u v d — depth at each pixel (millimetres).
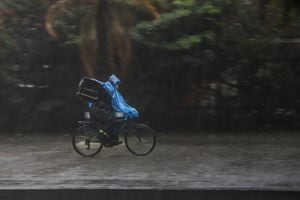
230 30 34938
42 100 37031
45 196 21656
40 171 25062
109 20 33250
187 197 21297
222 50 35281
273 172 24391
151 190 21391
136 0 33406
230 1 34594
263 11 34594
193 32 35125
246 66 35969
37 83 36938
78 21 35406
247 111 37000
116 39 33312
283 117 36906
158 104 36344
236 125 37031
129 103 36031
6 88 36219
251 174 24016
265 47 35562
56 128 37062
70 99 36750
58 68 36812
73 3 33375
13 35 36000
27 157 28609
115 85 28953
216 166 25828
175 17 34125
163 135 35500
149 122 36938
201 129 37031
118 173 24484
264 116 36906
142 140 28812
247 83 36531
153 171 24844
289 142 32438
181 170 24984
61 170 25266
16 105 36562
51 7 34344
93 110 28562
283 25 20969
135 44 34938
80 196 21547
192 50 34938
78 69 36688
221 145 31703
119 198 21453
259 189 21266
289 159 27359
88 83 28609
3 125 37125
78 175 24141
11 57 36031
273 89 36562
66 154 29359
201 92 36906
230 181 22688
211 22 34812
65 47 36250
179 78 36250
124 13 33594
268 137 34375
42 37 36344
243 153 29125
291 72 36375
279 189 21266
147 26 34375
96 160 27625
